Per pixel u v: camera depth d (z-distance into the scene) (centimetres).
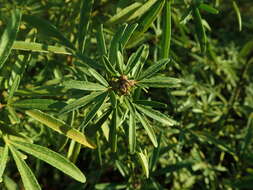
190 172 45
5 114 25
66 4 36
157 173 37
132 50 40
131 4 31
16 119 24
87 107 29
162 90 45
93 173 41
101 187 37
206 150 49
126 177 38
